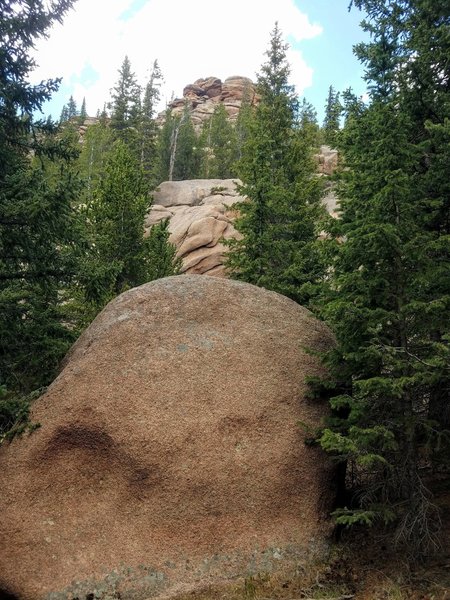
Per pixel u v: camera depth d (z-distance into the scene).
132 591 7.51
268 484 8.55
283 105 23.22
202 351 9.50
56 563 7.65
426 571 7.55
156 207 35.31
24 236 9.53
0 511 7.93
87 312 17.02
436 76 10.98
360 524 9.09
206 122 72.12
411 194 8.64
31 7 9.89
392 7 11.81
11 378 10.37
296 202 19.09
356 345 8.25
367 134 9.12
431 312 7.80
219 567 7.88
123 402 8.70
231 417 8.82
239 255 18.34
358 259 8.27
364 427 8.24
